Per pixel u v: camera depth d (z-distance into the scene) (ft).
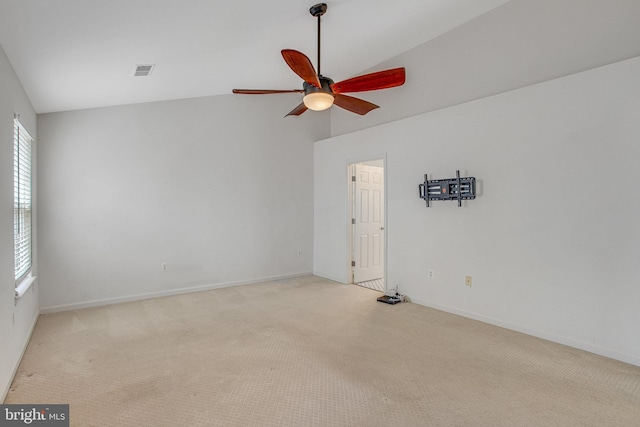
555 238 10.02
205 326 11.55
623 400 7.09
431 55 13.87
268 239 18.07
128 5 6.88
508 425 6.32
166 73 11.60
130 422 6.46
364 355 9.30
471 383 7.81
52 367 8.64
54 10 6.48
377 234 18.65
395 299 14.23
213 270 16.49
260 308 13.51
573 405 6.93
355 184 17.57
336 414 6.69
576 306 9.62
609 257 9.00
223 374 8.29
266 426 6.34
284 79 15.28
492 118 11.44
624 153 8.71
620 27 9.33
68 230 13.23
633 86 8.57
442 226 13.00
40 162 12.64
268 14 9.15
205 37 9.43
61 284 13.12
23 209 10.43
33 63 8.59
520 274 10.82
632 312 8.64
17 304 8.89
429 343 10.07
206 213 16.25
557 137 9.93
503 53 11.69
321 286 16.98
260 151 17.74
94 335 10.75
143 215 14.74
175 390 7.57
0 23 6.54
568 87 9.68
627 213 8.69
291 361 8.96
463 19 12.51
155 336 10.68
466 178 12.02
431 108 13.94
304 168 19.19
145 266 14.83
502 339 10.30
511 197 10.98
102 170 13.84
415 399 7.19
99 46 8.44
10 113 8.41
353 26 11.51
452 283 12.75
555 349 9.57
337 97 10.60
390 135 14.98
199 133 16.02
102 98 12.67
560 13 10.39
